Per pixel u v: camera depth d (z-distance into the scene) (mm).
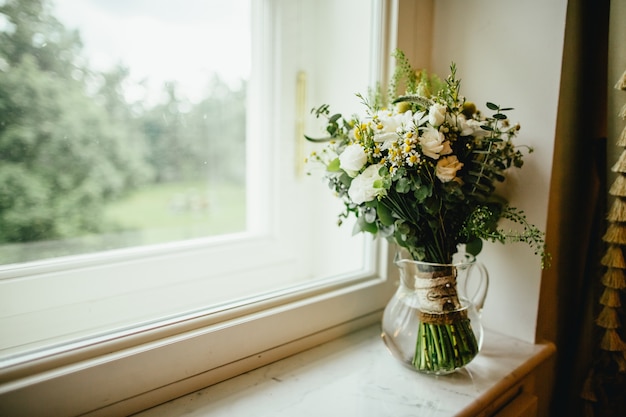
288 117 1116
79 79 925
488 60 848
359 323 893
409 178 624
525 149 805
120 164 1043
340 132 729
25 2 814
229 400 630
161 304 901
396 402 631
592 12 842
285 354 766
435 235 681
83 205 979
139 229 1108
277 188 1114
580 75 824
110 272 860
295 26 1088
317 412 603
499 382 693
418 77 816
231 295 1008
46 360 531
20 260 875
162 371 613
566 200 855
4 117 823
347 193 724
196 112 1144
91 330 763
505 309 868
